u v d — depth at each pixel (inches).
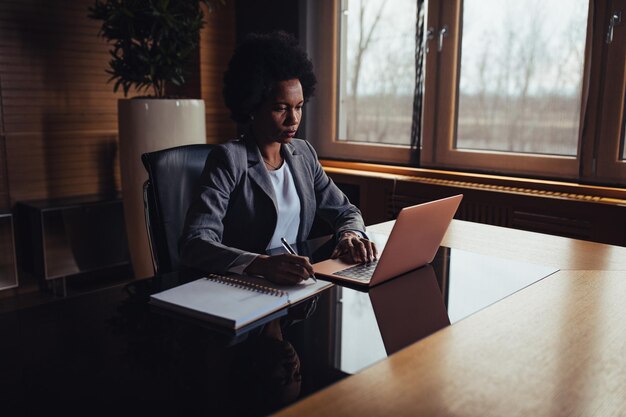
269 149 74.1
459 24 133.6
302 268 54.9
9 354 40.2
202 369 38.1
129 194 136.5
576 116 120.1
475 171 135.2
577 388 36.6
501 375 38.1
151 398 33.9
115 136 159.3
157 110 132.0
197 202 65.2
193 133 137.7
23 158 144.0
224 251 58.7
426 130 142.4
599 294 55.0
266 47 68.2
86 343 42.2
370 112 152.9
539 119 125.3
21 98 142.2
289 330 45.3
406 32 142.9
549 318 48.5
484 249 72.4
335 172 145.8
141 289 55.0
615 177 115.6
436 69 138.0
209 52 163.8
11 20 138.6
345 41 154.7
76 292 149.6
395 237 54.1
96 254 145.6
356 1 151.1
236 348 41.6
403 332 45.2
